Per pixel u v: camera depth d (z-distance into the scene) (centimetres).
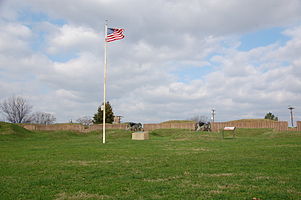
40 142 2939
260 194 691
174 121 5741
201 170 1014
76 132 4966
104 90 2619
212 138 2909
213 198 662
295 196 671
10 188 784
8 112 8381
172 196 684
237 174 938
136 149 1858
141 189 756
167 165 1141
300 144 1923
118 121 6888
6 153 1686
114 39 2633
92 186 798
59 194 724
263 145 1944
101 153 1612
